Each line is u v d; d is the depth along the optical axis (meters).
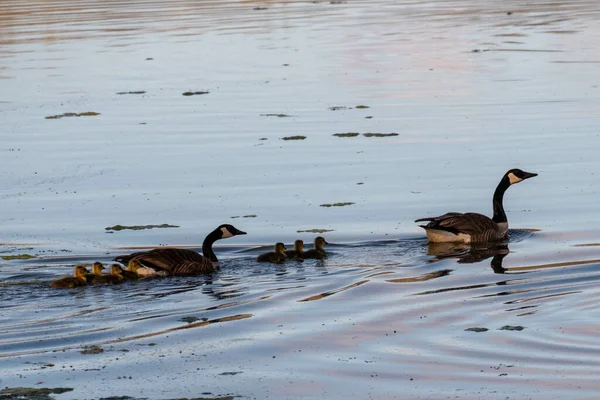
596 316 15.05
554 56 47.81
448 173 26.56
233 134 32.69
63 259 19.53
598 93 37.88
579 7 70.31
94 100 39.72
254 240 20.84
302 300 16.39
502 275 17.75
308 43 55.44
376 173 26.80
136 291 17.12
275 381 12.64
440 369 12.92
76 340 14.48
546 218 22.14
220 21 67.69
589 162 27.23
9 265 19.02
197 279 17.92
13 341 14.47
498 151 28.97
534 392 12.02
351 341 14.17
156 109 37.59
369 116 35.19
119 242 20.88
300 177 26.56
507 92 39.03
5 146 31.55
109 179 26.84
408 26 62.34
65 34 61.72
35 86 43.31
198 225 22.12
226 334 14.62
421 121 34.00
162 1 84.31
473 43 53.56
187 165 28.34
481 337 14.18
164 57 51.16
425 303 16.02
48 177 27.22
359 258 19.31
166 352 13.87
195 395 12.22
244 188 25.52
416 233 21.06
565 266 18.20
